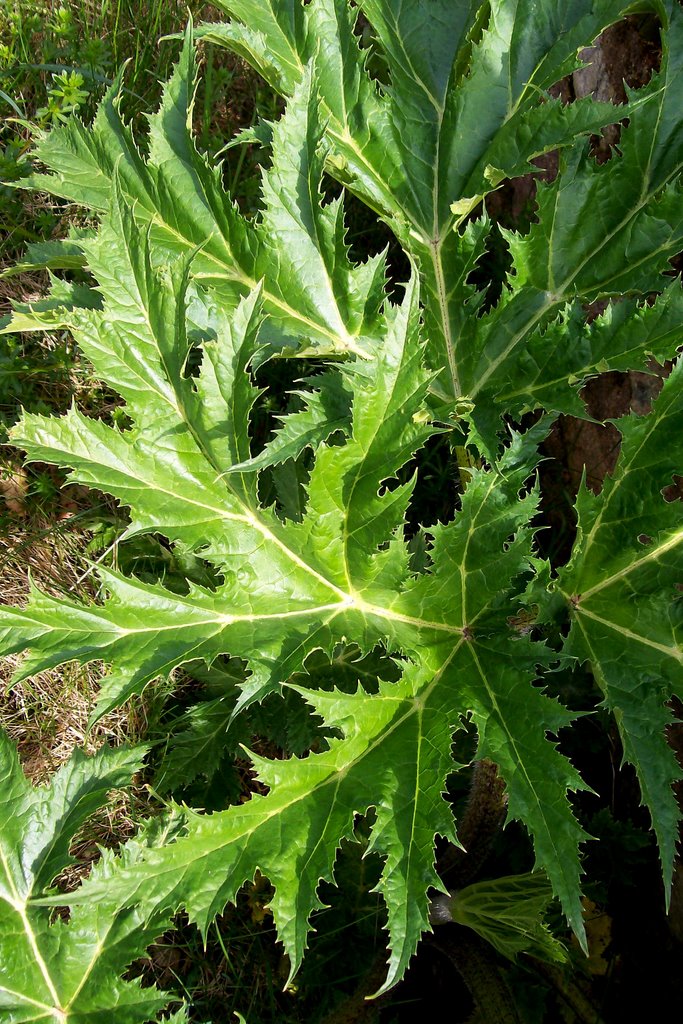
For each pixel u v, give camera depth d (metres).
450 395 1.36
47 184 1.22
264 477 1.67
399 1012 1.54
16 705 1.65
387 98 1.33
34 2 1.87
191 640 1.08
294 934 0.98
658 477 1.15
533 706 1.12
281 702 1.50
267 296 1.28
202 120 1.94
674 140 1.28
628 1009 1.53
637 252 1.30
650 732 1.15
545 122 1.28
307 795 1.05
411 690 1.15
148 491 1.10
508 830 1.57
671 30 1.26
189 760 1.47
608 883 1.53
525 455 1.20
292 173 1.23
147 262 1.06
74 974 1.17
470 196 1.33
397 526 1.13
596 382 1.72
